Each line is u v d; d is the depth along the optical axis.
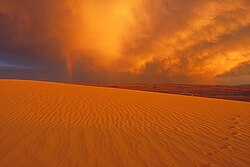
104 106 15.20
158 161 7.00
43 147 7.76
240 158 7.34
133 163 6.83
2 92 18.44
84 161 6.86
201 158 7.29
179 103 17.92
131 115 13.07
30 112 12.98
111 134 9.34
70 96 18.23
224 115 13.89
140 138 8.98
